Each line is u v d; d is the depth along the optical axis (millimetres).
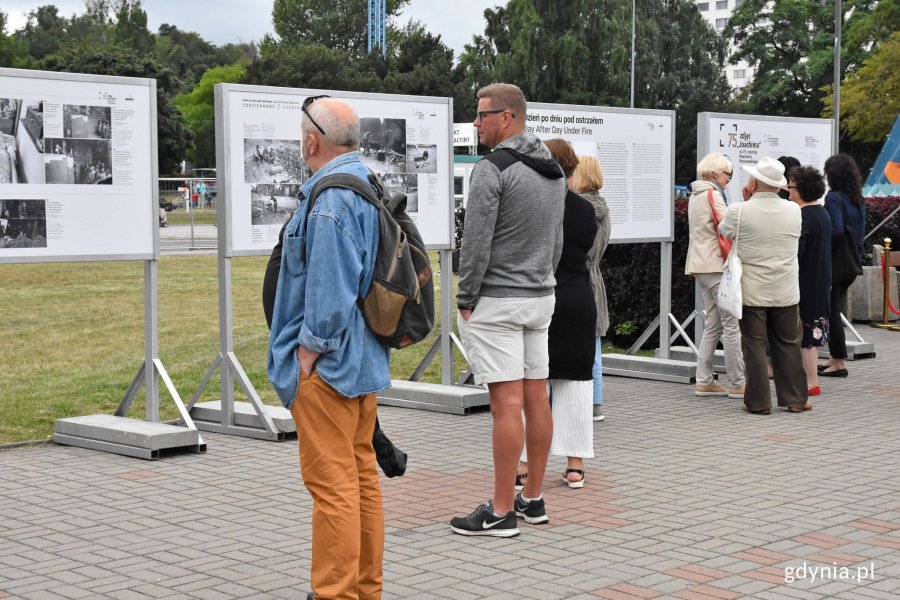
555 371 6180
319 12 113000
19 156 6926
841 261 10289
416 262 4102
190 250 29906
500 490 5293
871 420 8359
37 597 4402
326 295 3795
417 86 71625
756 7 66625
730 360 9305
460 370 11555
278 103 7887
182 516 5680
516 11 60781
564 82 58219
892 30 51375
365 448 4180
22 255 6957
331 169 3996
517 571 4738
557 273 6105
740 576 4656
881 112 47625
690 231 9367
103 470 6777
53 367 11617
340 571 3916
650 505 5875
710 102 62250
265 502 5977
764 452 7223
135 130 7379
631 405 9055
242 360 12141
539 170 5246
